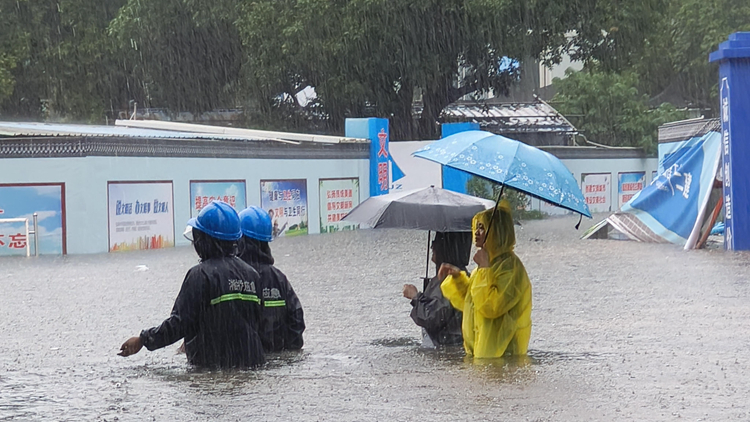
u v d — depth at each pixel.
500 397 6.53
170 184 25.06
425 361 8.03
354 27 38.81
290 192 29.72
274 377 7.33
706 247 20.88
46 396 6.73
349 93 41.06
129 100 47.78
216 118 47.34
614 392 6.68
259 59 40.47
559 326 10.08
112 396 6.70
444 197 8.66
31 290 14.38
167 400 6.54
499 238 7.94
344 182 32.81
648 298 12.34
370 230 33.00
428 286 8.96
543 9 39.00
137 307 12.23
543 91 64.12
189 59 44.34
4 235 22.58
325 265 18.06
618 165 46.31
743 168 19.88
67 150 22.67
